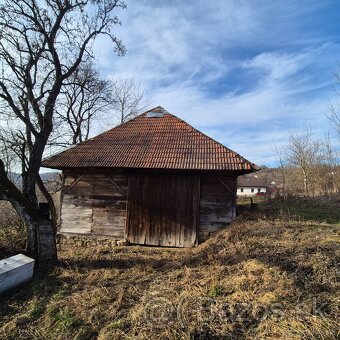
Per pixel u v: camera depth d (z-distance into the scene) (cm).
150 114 1343
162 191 1073
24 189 783
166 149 1106
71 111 2039
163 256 902
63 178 1164
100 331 467
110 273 720
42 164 1104
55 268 748
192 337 425
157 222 1061
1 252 827
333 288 494
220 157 1036
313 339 383
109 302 557
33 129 783
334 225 928
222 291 539
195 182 1053
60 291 614
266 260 624
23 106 784
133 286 613
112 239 1095
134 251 981
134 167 1032
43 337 472
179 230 1041
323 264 561
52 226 797
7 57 755
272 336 407
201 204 1047
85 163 1084
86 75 1387
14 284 641
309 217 1110
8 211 1170
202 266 694
